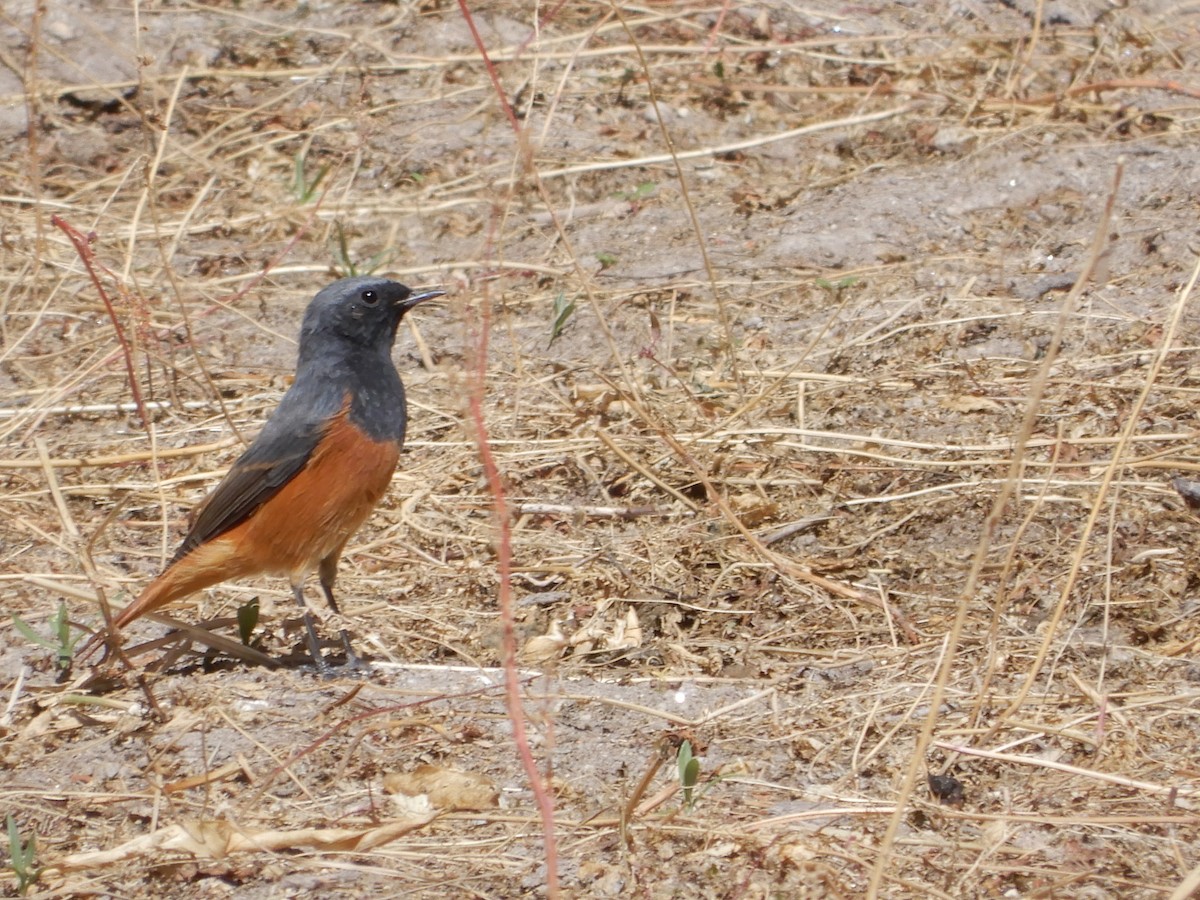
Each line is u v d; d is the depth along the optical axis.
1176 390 12.45
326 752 9.02
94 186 16.83
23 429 13.22
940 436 12.22
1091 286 14.17
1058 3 19.27
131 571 11.25
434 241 15.84
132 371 12.48
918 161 16.69
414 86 18.28
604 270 15.13
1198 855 7.75
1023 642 9.75
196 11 19.50
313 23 19.39
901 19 19.31
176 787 8.76
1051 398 12.56
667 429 12.62
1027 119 17.09
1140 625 9.88
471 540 11.49
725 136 17.36
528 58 18.30
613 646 10.16
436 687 9.73
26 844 8.28
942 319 13.91
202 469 12.58
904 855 7.86
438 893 7.77
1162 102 17.23
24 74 17.38
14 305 14.91
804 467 12.06
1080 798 8.28
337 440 9.88
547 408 13.18
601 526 11.59
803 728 9.05
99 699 9.61
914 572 10.70
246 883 7.95
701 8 19.30
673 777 8.63
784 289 14.64
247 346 14.37
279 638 10.58
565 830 8.23
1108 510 11.06
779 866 7.81
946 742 8.79
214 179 16.84
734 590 10.68
